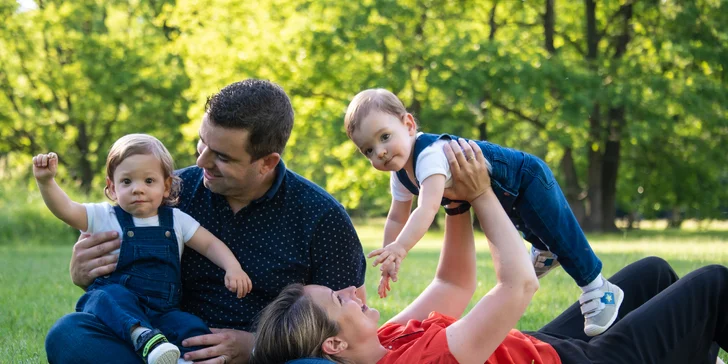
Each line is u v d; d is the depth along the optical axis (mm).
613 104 20750
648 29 22453
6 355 4074
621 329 2854
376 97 3516
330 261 3057
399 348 2627
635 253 12250
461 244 3188
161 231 3016
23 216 15711
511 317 2518
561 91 20828
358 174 22656
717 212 26047
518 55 21047
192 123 21031
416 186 3553
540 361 2707
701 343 2916
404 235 3062
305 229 3039
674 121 22703
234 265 2975
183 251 3082
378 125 3438
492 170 3369
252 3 22406
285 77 21062
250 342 2891
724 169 25094
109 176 3100
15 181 19859
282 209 3055
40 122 24938
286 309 2582
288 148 27891
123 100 25516
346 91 21578
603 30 23328
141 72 25000
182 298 3104
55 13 24453
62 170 26625
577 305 3447
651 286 3395
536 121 23406
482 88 20766
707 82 21453
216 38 21391
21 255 11961
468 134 24656
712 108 21688
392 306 6035
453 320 2854
